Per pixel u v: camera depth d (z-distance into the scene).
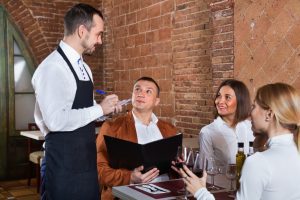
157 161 2.53
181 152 2.44
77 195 2.34
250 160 1.71
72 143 2.29
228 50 4.40
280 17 3.79
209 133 3.20
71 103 2.28
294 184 1.67
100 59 7.16
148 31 6.00
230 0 4.30
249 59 4.14
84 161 2.35
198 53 5.06
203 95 5.02
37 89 2.21
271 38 3.89
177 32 5.42
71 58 2.32
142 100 2.92
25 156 6.63
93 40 2.36
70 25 2.32
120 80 6.73
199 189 1.90
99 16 2.36
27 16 6.53
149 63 6.03
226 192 2.22
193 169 2.34
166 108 5.75
